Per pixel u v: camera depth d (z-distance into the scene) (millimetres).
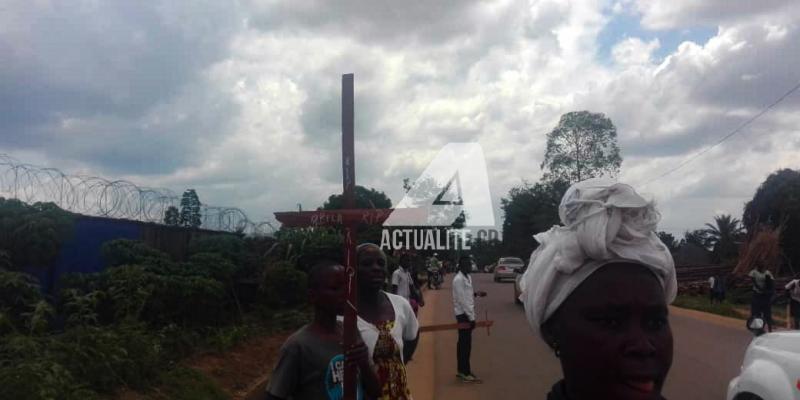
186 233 11898
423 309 19281
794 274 28125
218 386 7156
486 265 52594
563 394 1565
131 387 6191
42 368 5117
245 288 11781
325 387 3172
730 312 20578
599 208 1478
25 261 7805
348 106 2680
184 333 8344
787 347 4824
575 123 41000
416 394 8172
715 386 8812
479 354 11391
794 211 36188
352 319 2914
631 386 1430
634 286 1457
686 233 58688
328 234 12297
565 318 1527
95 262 9656
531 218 43188
